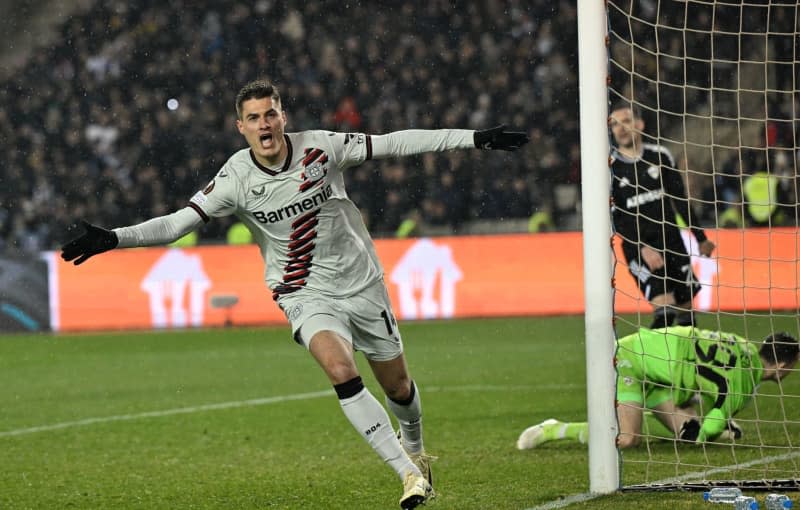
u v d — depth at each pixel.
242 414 13.21
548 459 9.73
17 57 34.53
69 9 34.16
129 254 23.83
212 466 10.08
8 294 23.53
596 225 7.86
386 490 8.70
